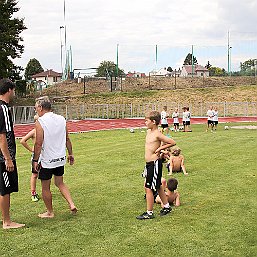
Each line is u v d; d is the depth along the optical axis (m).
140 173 11.30
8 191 6.66
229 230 6.41
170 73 82.50
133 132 27.72
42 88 62.47
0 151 6.61
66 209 7.76
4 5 46.50
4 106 6.57
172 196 7.84
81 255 5.48
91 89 61.84
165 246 5.77
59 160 7.16
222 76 68.31
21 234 6.34
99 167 12.33
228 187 9.45
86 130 30.39
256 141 19.62
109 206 7.93
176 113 29.67
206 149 16.56
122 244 5.86
